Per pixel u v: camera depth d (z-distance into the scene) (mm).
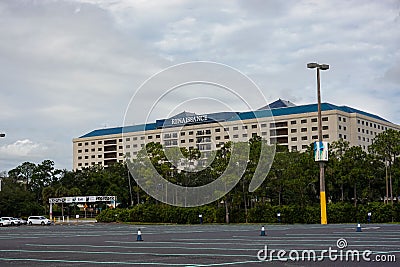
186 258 15914
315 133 116125
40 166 134250
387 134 60562
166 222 63125
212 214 59000
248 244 21312
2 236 34344
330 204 54656
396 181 64875
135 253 18094
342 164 58594
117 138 139250
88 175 114375
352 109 128250
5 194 97688
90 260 15914
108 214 72375
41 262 15625
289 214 54656
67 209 105375
